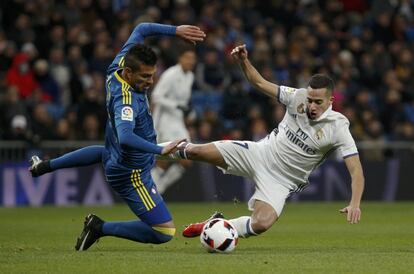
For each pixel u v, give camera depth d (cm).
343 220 4925
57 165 3089
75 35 7131
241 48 3155
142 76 2858
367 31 8044
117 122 2809
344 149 3066
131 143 2766
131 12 7362
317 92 3036
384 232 4106
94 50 7088
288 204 6412
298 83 7156
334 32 8119
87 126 6334
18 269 2502
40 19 7150
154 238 3028
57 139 6281
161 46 6875
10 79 6706
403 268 2541
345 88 7400
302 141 3108
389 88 7538
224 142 3200
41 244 3409
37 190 6250
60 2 7612
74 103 6819
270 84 3167
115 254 2881
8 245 3362
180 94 5488
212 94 7019
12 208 5944
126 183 2991
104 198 6359
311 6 8238
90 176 6347
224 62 7225
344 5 8431
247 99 6938
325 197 6625
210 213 5412
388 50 8106
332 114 3086
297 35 7669
